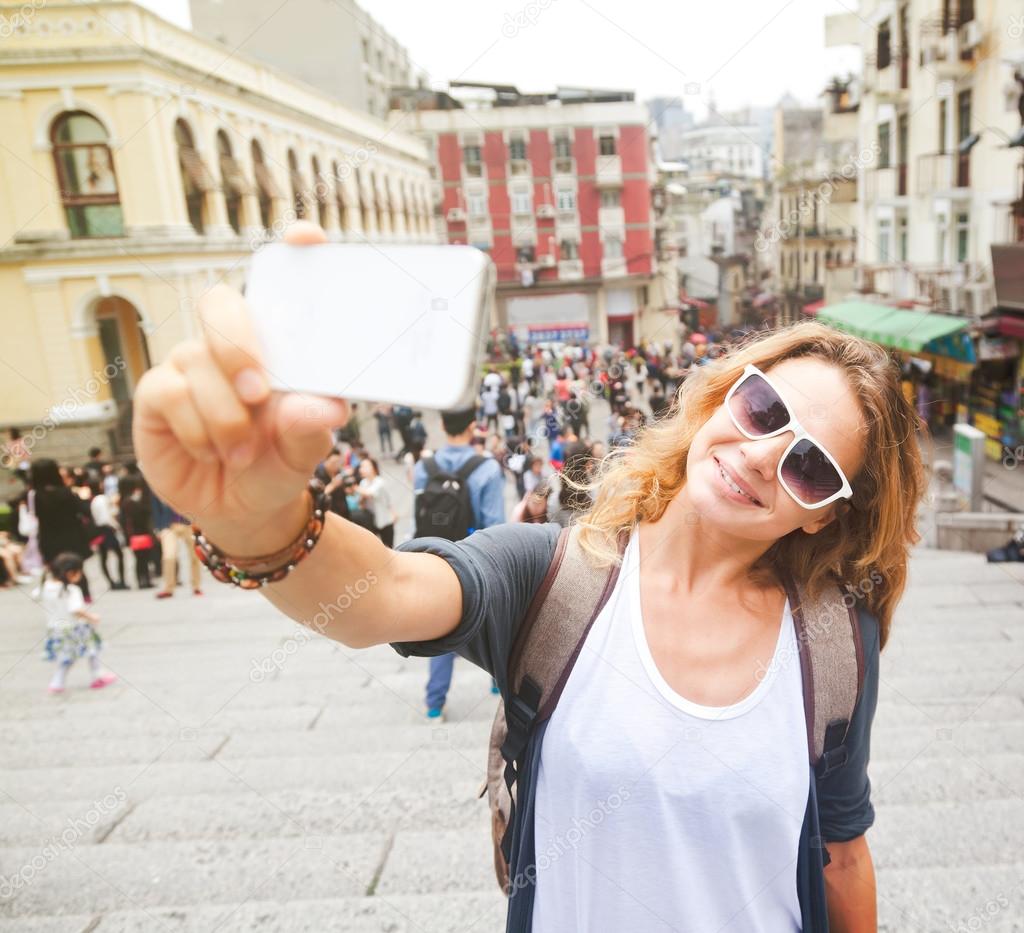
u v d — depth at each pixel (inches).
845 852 47.7
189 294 702.5
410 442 523.8
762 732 40.9
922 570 293.6
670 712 40.0
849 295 762.2
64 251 674.8
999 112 540.7
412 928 92.8
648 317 1092.5
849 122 790.5
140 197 673.6
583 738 40.0
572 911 40.9
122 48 638.5
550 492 118.3
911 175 652.7
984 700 160.4
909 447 45.2
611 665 40.6
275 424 21.1
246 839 116.0
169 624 290.7
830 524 45.3
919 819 113.7
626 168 1045.8
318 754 148.9
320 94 945.5
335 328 20.8
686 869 39.4
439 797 125.6
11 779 147.5
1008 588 257.4
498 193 1069.8
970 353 536.1
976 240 576.1
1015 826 110.6
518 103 1032.8
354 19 1040.8
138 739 165.6
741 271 1242.6
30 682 230.1
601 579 41.8
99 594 372.8
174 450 22.5
